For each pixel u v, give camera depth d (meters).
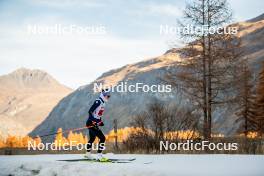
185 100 26.86
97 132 13.45
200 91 26.64
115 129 21.06
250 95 39.72
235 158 14.52
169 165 11.88
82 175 11.02
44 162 12.58
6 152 20.86
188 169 10.89
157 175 10.17
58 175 11.44
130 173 10.55
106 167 11.30
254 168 11.05
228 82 26.83
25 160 13.55
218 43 27.19
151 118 20.48
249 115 39.91
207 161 13.37
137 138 20.28
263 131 37.38
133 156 16.36
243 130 40.72
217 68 26.86
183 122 20.55
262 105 38.41
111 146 21.45
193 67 27.08
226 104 26.70
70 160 13.20
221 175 9.79
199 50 27.22
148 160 13.89
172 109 20.75
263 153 18.80
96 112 13.45
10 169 12.52
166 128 20.28
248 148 19.22
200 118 22.45
